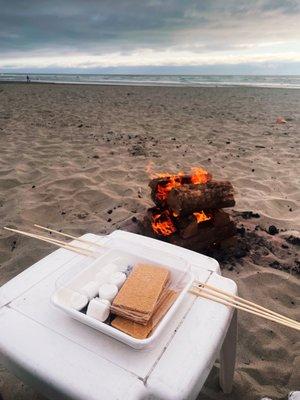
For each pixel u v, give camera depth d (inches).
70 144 288.4
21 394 76.6
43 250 127.8
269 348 89.3
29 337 46.5
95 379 41.1
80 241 68.8
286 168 233.9
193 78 2293.3
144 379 40.9
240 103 629.9
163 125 390.6
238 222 149.4
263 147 293.4
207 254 123.7
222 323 49.8
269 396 76.5
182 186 116.3
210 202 111.9
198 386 42.6
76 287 54.4
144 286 51.9
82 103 591.8
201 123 409.7
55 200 173.0
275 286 111.5
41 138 309.9
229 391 76.2
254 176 216.2
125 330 45.9
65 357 43.8
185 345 45.5
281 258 126.0
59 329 47.6
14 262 121.8
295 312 101.7
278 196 185.0
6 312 50.4
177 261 61.3
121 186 193.6
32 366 43.4
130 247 66.7
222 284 57.6
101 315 47.2
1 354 46.4
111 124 389.7
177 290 54.3
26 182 198.8
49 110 494.3
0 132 330.3
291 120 441.4
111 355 43.7
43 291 54.7
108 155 256.8
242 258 123.7
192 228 113.3
